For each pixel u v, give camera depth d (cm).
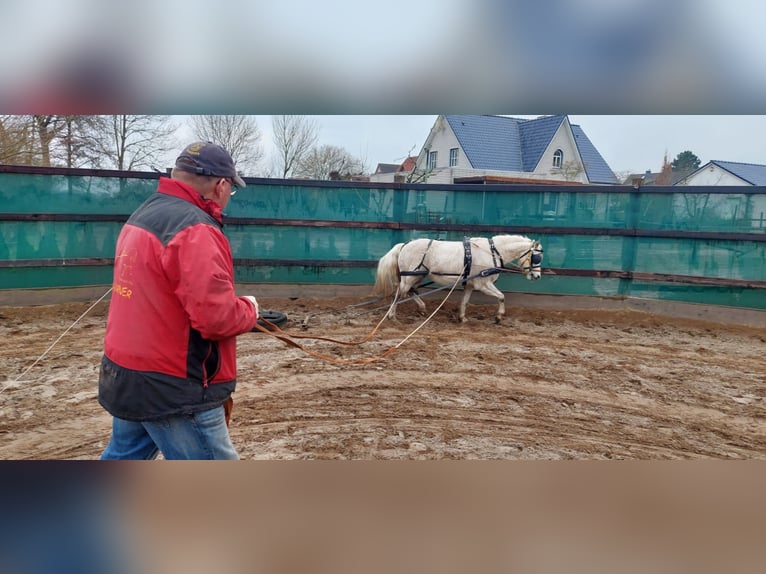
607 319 827
